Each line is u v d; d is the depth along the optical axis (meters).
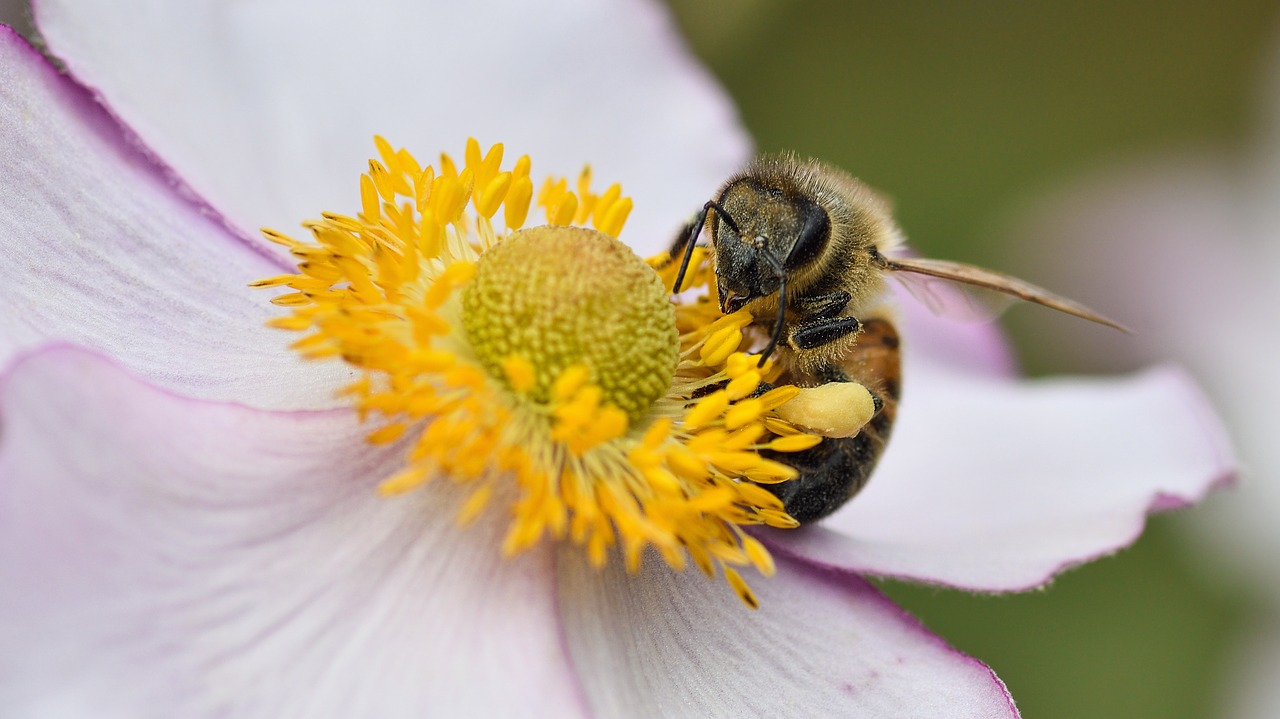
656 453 0.13
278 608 0.12
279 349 0.13
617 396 0.13
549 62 0.15
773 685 0.13
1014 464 0.15
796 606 0.13
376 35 0.15
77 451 0.12
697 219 0.13
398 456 0.13
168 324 0.13
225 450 0.12
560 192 0.13
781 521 0.13
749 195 0.13
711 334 0.13
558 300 0.13
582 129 0.15
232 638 0.12
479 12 0.15
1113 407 0.15
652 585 0.13
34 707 0.12
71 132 0.13
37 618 0.12
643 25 0.15
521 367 0.12
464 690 0.12
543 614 0.12
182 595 0.12
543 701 0.12
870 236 0.13
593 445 0.12
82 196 0.13
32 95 0.13
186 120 0.14
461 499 0.13
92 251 0.13
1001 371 0.16
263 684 0.12
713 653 0.13
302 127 0.14
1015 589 0.14
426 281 0.13
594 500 0.13
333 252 0.13
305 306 0.13
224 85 0.14
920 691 0.13
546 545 0.12
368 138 0.14
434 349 0.13
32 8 0.13
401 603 0.12
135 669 0.12
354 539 0.12
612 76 0.15
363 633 0.12
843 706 0.13
